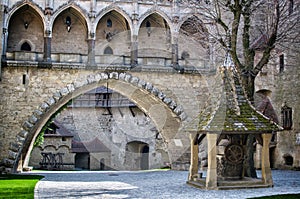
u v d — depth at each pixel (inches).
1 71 1398.9
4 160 1379.2
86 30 1569.9
